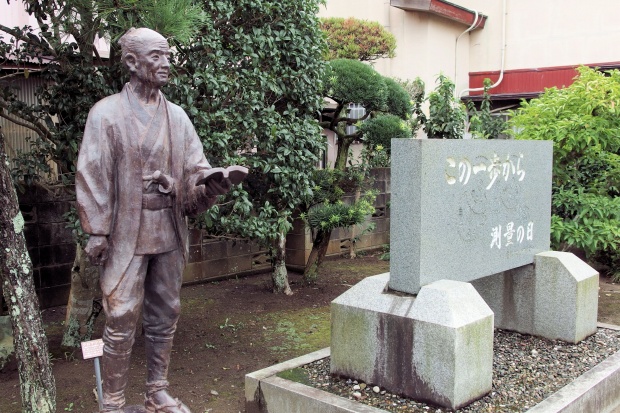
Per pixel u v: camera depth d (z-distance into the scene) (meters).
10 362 5.27
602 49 11.77
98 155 2.75
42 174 6.84
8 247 3.65
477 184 4.70
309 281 8.40
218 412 4.49
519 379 4.48
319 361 4.87
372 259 10.33
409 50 12.55
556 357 5.03
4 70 6.47
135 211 2.80
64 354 5.52
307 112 6.52
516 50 12.86
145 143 2.83
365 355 4.28
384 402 4.01
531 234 5.56
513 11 12.81
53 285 7.16
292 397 4.16
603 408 4.43
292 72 6.04
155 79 2.84
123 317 2.79
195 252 8.41
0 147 3.58
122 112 2.82
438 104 8.42
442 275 4.37
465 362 3.88
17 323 3.71
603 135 6.74
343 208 7.70
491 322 4.10
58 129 5.14
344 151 8.95
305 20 6.14
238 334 6.35
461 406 3.88
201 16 4.14
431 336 3.90
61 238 7.19
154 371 3.08
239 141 5.64
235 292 8.09
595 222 6.97
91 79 4.88
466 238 4.61
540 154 5.63
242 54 5.56
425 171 4.12
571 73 12.05
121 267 2.80
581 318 5.44
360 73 8.20
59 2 4.68
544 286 5.54
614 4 11.55
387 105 8.83
